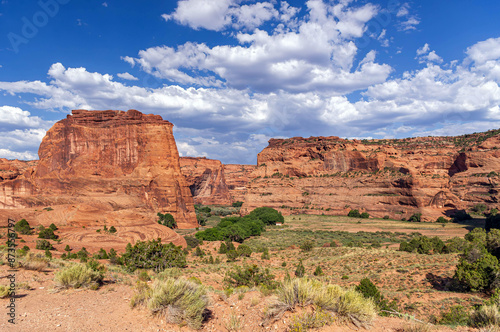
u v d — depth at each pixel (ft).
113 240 202.08
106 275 58.39
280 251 196.85
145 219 263.29
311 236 271.69
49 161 410.72
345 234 285.43
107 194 381.40
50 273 50.70
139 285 40.06
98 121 418.51
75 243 185.68
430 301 73.00
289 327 24.22
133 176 386.73
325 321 24.17
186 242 219.41
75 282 40.81
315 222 386.73
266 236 282.36
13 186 386.93
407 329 25.14
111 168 400.06
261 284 78.95
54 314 28.43
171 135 405.18
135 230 230.68
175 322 27.66
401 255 140.67
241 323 27.68
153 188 378.12
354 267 130.41
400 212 391.65
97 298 36.19
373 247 199.21
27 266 50.85
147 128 398.21
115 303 33.76
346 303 25.90
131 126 401.29
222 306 33.42
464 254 108.47
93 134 410.52
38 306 31.01
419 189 390.42
